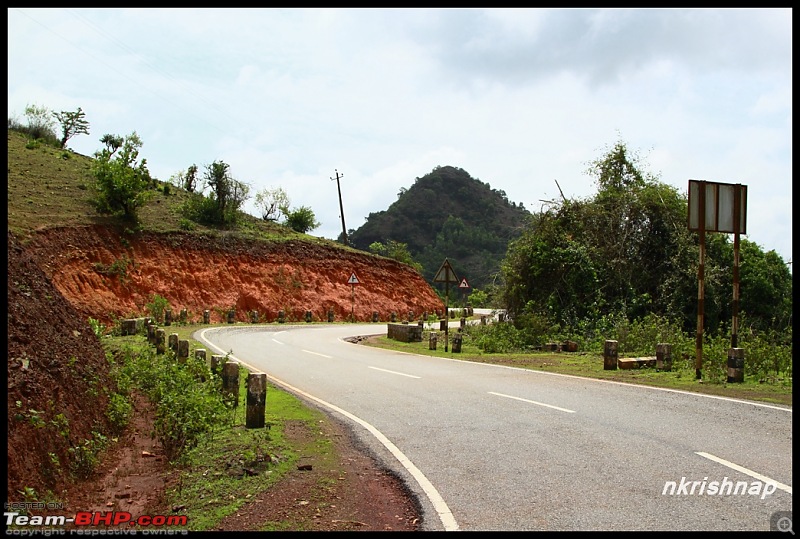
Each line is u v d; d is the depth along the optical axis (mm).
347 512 5805
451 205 135375
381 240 125188
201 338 23516
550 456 7363
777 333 20938
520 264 25734
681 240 23250
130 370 12758
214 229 42438
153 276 34250
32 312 8750
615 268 24266
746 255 23344
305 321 39969
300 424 9422
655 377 13602
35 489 5973
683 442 7832
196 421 9078
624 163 27578
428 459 7430
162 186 49219
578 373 14484
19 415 6320
